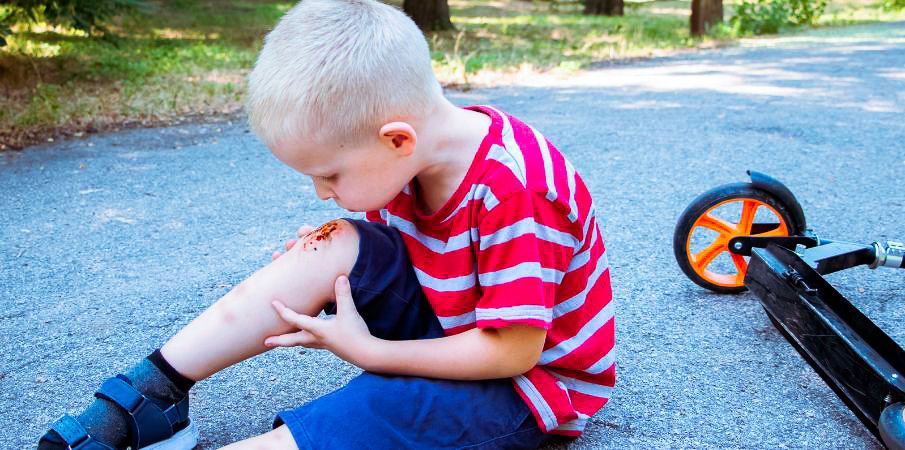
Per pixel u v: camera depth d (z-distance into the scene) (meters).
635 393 1.99
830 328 1.79
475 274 1.46
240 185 3.89
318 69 1.28
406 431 1.46
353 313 1.48
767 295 2.08
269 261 2.92
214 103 5.74
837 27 12.98
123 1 7.81
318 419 1.42
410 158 1.36
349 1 1.37
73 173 4.10
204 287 2.68
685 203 3.57
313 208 3.54
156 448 1.53
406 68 1.32
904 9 15.29
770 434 1.82
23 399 1.97
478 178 1.39
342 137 1.31
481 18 14.55
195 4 13.68
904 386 1.62
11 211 3.50
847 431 1.84
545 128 5.06
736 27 11.37
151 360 1.51
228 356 1.50
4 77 6.24
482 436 1.52
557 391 1.56
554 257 1.44
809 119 5.27
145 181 3.96
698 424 1.86
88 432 1.46
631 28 12.46
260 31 10.63
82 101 5.58
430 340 1.50
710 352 2.21
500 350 1.44
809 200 3.58
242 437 1.80
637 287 2.65
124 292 2.64
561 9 18.09
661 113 5.50
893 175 3.98
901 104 5.77
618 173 4.04
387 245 1.52
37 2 7.09
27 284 2.71
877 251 2.27
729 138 4.76
